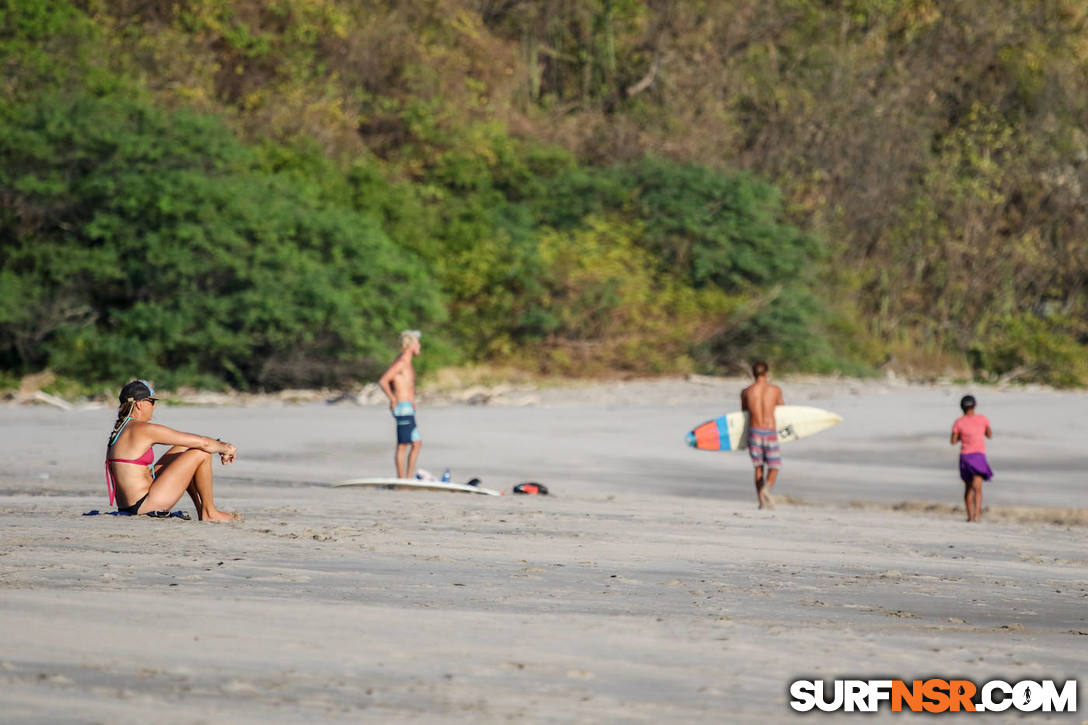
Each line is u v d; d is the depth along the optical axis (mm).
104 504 36906
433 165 169000
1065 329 188500
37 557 21109
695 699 12250
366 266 130875
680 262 164500
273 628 15047
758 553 29891
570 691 12367
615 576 23312
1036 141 197875
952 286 192125
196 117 131375
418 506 40000
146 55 154875
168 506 30109
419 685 12305
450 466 65125
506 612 17641
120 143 123875
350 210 139625
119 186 124188
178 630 14500
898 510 54969
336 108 164125
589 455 71625
